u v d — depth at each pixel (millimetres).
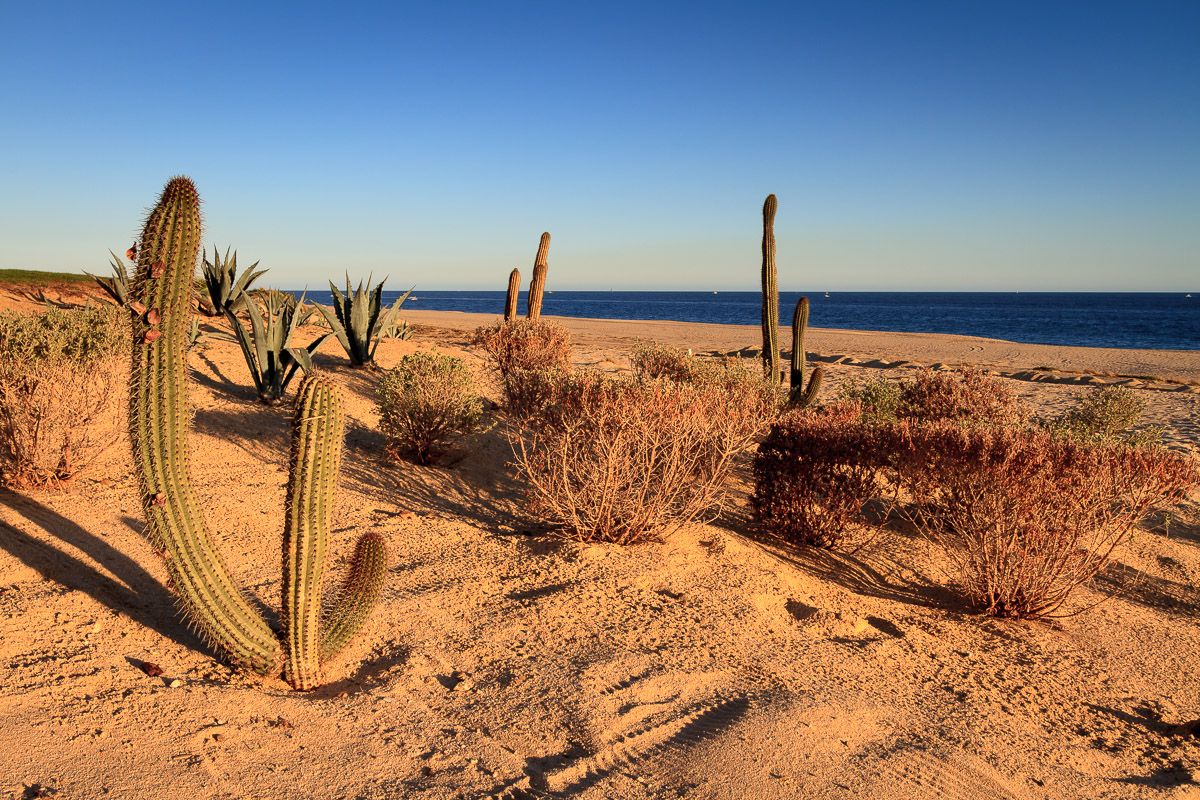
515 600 4801
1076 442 6227
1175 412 15828
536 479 6160
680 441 6012
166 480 3344
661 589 5141
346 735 3270
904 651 4738
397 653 4082
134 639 3854
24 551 4469
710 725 3557
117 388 6195
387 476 7348
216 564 3510
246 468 6957
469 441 8742
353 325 12031
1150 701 4445
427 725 3408
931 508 7289
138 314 3219
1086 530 5566
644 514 5824
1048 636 5234
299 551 3529
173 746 3008
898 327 65938
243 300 15555
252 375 9703
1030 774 3514
